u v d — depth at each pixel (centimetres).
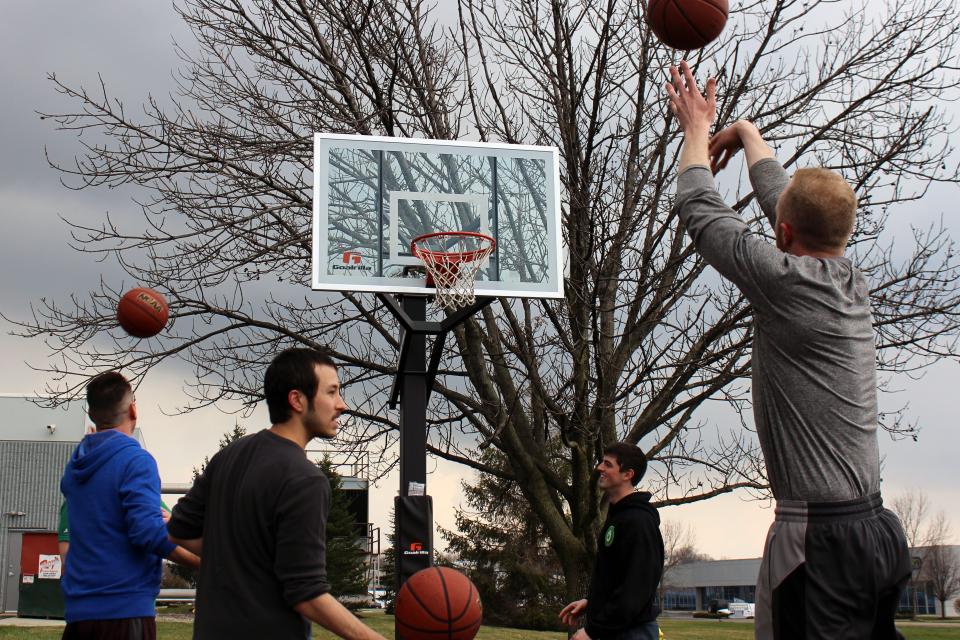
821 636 248
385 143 885
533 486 1137
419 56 1105
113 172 1093
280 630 300
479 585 3347
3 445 2544
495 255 879
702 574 8406
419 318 878
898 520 262
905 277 1066
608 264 1070
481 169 896
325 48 1098
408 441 823
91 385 454
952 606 6259
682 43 453
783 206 275
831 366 256
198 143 1131
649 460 1090
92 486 434
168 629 1644
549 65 1105
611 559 487
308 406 329
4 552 2486
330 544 3391
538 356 1066
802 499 256
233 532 309
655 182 1074
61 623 1839
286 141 1107
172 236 1105
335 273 847
